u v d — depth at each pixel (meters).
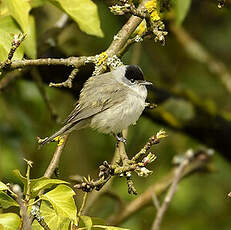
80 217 7.26
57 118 11.70
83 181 7.31
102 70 8.75
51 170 8.09
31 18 9.34
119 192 14.67
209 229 15.26
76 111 9.54
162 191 11.93
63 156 15.45
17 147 13.13
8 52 8.64
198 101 12.59
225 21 16.73
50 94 13.67
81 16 9.22
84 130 15.54
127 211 11.91
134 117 9.86
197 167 12.01
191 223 15.30
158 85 12.81
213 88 16.67
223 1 8.21
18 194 6.66
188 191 15.34
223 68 15.30
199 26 16.72
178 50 16.47
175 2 9.39
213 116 12.48
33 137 13.41
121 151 8.51
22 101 13.41
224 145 12.53
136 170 6.94
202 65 16.75
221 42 16.89
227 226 15.40
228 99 16.64
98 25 9.25
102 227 7.21
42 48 11.89
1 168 12.91
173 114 12.47
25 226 6.44
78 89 12.13
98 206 14.37
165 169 15.16
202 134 12.52
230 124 12.52
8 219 6.73
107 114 9.59
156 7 8.52
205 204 15.46
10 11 8.81
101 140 15.56
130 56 14.42
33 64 8.25
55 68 11.84
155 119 12.53
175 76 16.23
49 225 7.30
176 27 14.41
